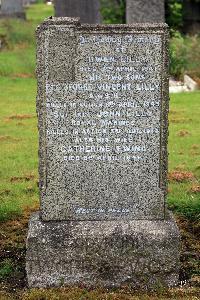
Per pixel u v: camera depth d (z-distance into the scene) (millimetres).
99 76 5727
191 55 18078
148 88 5746
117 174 5898
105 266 5828
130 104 5773
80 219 5949
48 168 5871
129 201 5934
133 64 5703
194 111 13492
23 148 10680
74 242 5789
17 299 5617
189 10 23719
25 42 22734
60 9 19000
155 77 5727
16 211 7625
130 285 5840
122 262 5820
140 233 5805
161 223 5898
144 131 5820
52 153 5848
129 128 5816
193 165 9531
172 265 5820
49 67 5695
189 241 6801
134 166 5883
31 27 25188
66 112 5781
